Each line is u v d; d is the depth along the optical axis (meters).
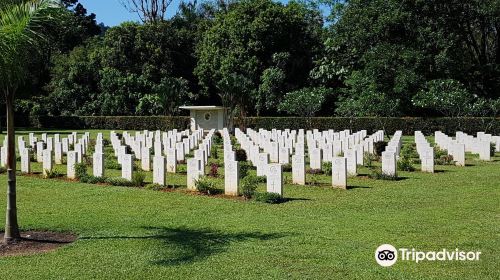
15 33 11.33
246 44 64.44
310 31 66.94
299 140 33.88
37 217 14.90
